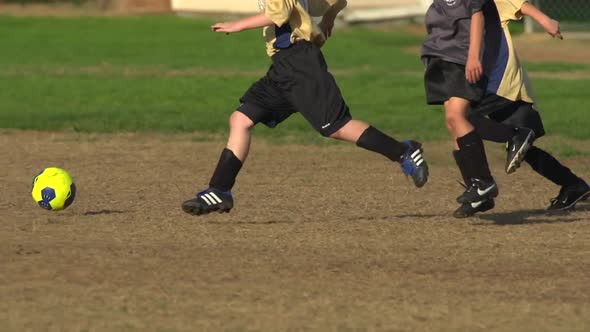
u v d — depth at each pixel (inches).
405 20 4500.5
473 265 1069.8
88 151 1956.2
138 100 2691.9
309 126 2263.8
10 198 1473.9
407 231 1238.9
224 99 2721.5
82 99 2694.4
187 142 2076.8
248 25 1122.7
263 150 1978.3
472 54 1153.4
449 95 1196.5
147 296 936.3
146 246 1138.0
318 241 1178.0
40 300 920.3
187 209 1185.4
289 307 908.0
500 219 1322.6
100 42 3971.5
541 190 1566.2
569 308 917.8
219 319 872.3
